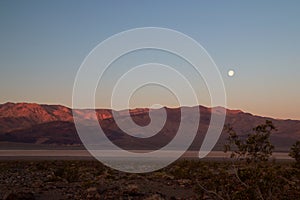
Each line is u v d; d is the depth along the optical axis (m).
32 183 24.64
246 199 11.27
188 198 17.69
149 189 21.47
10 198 16.31
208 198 15.97
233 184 11.88
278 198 11.38
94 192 19.20
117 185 22.89
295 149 12.13
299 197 11.24
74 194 18.94
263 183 11.28
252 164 11.60
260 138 11.58
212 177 12.21
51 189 21.02
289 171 11.59
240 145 11.69
